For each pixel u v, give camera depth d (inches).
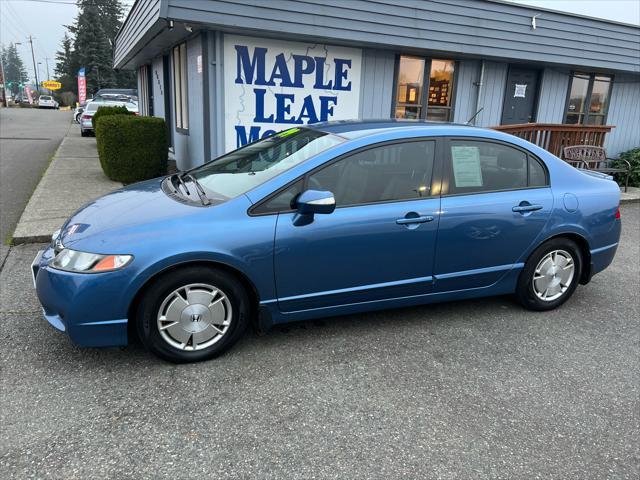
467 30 323.9
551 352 138.0
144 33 302.0
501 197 148.1
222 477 88.9
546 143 364.8
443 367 127.9
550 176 157.1
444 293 148.5
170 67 402.9
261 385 116.7
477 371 126.7
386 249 134.8
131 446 95.6
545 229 154.3
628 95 444.1
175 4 239.8
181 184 145.3
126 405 107.7
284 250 124.3
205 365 124.0
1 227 236.7
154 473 89.2
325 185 129.6
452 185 143.0
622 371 129.6
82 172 379.9
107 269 112.1
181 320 120.6
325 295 132.3
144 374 119.3
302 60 295.6
